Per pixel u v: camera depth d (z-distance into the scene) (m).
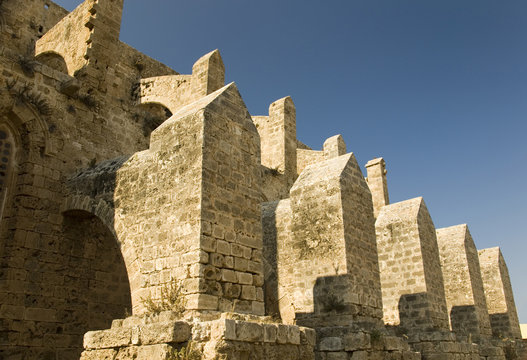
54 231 14.74
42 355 13.58
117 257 16.62
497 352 20.62
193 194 10.06
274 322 9.40
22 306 13.46
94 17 19.61
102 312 15.59
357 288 13.52
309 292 14.02
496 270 29.25
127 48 25.09
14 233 13.86
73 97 16.67
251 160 11.65
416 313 17.95
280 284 15.58
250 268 10.52
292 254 15.69
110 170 13.53
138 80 24.41
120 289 16.41
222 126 11.05
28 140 14.92
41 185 14.73
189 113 11.12
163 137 11.47
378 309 14.09
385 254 19.47
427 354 16.53
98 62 19.06
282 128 28.12
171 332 7.76
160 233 10.48
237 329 7.86
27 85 15.13
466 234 25.47
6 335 12.93
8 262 13.53
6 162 14.70
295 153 28.66
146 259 10.53
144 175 11.70
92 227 15.95
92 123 17.30
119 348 8.37
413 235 18.91
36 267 14.05
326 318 13.38
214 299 9.36
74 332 14.58
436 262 19.62
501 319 28.17
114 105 18.69
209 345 7.66
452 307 24.12
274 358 8.41
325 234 14.20
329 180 14.72
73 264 15.08
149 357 7.80
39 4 27.88
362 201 15.22
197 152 10.38
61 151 15.62
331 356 12.34
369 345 12.23
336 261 13.69
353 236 14.16
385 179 26.97
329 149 29.28
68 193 14.91
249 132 11.88
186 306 9.12
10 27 26.11
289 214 16.42
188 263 9.53
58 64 25.08
